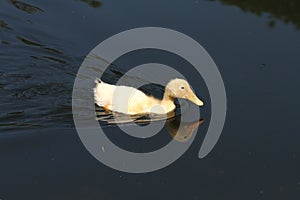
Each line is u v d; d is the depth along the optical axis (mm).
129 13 26844
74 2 28203
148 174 16562
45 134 18328
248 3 28266
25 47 24500
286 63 23109
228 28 25703
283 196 15773
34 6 27812
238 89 21297
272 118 19469
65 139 18062
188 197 15594
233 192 15859
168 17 26422
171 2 27969
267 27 26016
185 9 27266
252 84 21641
